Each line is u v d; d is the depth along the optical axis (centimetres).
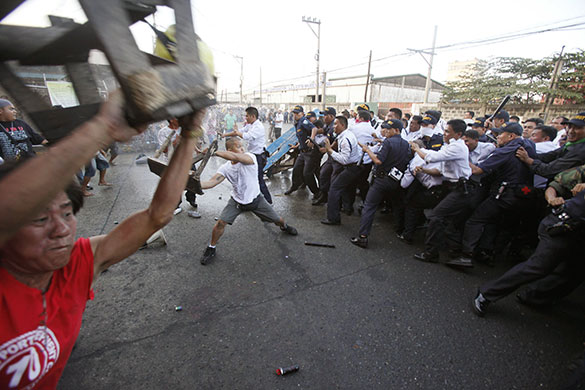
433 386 201
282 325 250
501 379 207
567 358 225
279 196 605
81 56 70
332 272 332
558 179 249
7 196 48
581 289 315
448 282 319
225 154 311
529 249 405
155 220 99
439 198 357
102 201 531
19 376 78
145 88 52
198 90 63
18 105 67
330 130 591
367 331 247
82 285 92
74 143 52
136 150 1009
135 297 281
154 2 63
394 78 3322
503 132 320
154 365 209
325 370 210
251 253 367
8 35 60
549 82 1446
